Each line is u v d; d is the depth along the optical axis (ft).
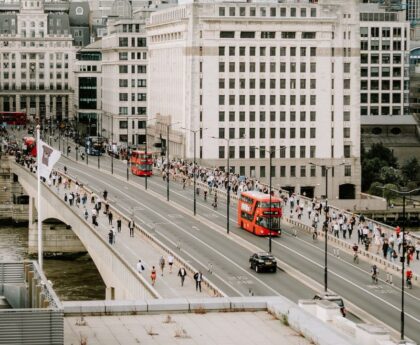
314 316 270.87
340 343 244.63
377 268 639.35
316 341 250.57
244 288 583.99
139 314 277.64
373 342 260.83
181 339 254.47
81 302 279.49
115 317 273.95
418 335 485.15
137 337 255.70
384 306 547.90
